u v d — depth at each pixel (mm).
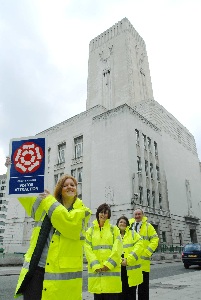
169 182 35250
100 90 49031
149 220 27938
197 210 40344
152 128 35094
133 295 4520
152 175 32062
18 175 2400
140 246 4496
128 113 30344
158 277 11305
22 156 2465
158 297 6531
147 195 29672
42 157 2420
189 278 10406
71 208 2434
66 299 2025
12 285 8367
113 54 50000
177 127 43875
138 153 30062
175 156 39344
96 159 30438
